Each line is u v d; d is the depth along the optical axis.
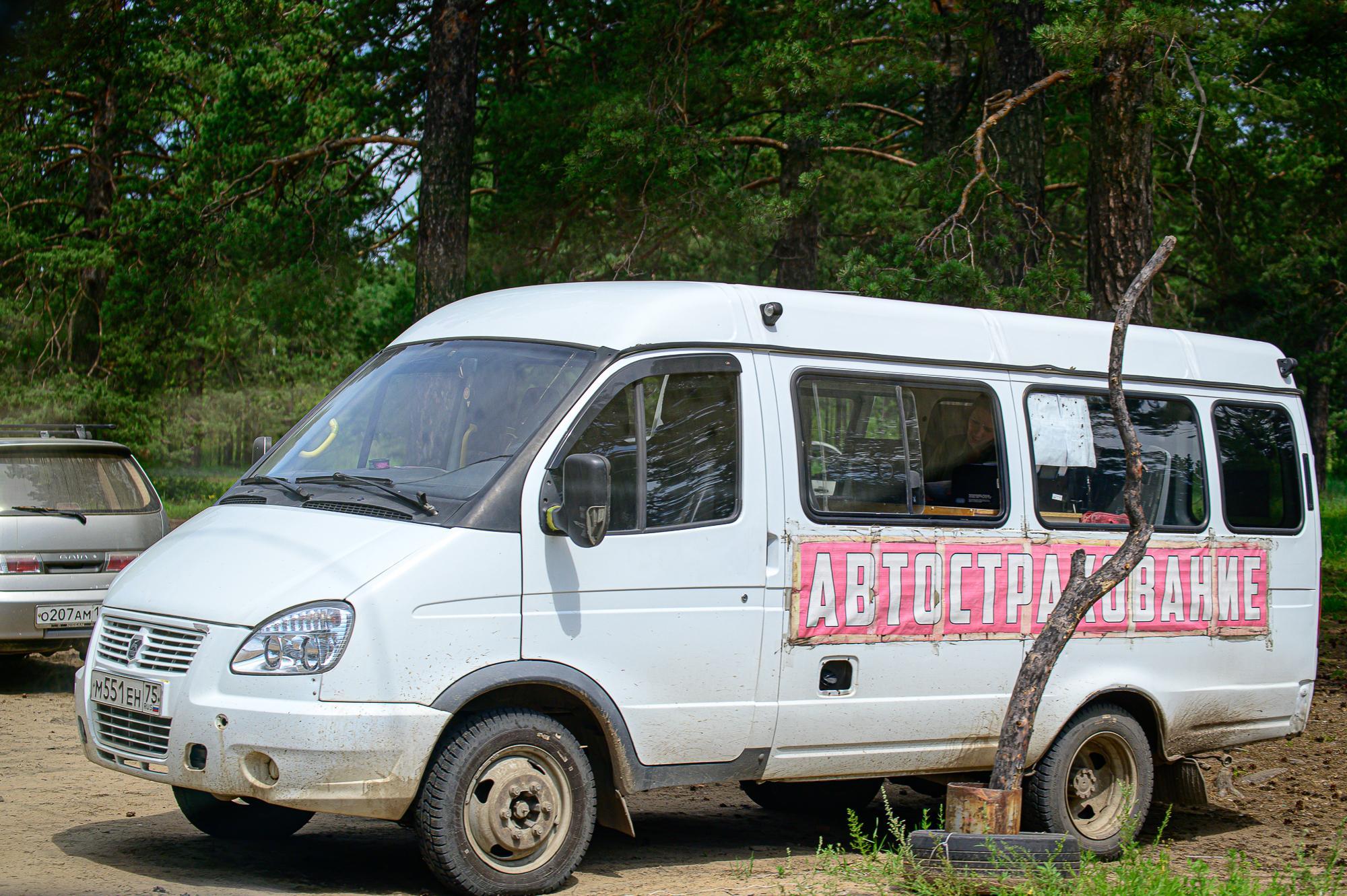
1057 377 9.66
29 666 16.39
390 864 8.19
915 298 17.59
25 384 36.91
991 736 9.05
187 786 7.07
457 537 7.23
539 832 7.29
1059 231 24.88
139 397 37.25
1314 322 36.28
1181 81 17.31
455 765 7.05
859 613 8.47
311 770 6.82
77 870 7.54
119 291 30.92
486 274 26.52
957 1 23.11
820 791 10.76
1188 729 10.02
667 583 7.78
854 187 26.11
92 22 32.62
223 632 7.05
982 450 9.18
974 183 18.41
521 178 25.44
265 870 7.86
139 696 7.29
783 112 22.83
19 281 37.25
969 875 7.45
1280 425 10.84
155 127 37.84
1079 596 8.02
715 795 11.46
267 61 29.42
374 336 35.19
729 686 7.99
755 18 24.23
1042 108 23.25
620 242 24.64
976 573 8.97
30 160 37.34
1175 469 10.12
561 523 7.37
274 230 28.12
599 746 7.82
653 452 7.87
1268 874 8.81
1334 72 22.92
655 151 22.16
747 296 8.46
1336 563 27.06
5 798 9.59
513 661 7.28
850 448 8.62
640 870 8.30
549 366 7.95
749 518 8.12
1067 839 7.76
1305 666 10.74
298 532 7.47
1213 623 10.12
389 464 7.98
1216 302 34.50
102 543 13.89
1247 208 28.45
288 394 61.41
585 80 25.41
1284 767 12.78
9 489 13.60
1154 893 7.19
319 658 6.90
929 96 26.86
